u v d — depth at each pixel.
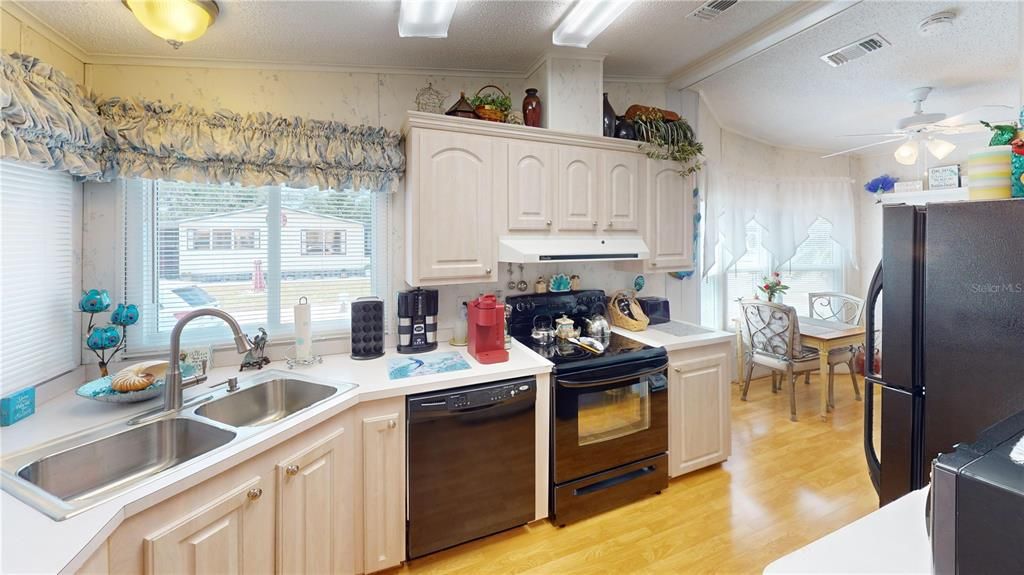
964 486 0.58
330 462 1.67
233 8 1.81
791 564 0.74
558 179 2.47
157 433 1.54
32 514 1.02
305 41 2.10
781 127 4.01
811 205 4.31
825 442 3.10
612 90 3.09
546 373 2.14
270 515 1.44
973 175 1.17
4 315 1.58
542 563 1.94
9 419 1.49
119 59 2.05
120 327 2.01
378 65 2.43
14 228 1.62
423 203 2.16
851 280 4.97
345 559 1.74
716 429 2.70
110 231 2.02
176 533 1.16
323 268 2.39
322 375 1.98
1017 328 1.02
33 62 1.54
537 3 1.97
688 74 2.91
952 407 1.15
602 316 2.96
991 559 0.55
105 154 1.89
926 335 1.21
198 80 2.16
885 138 4.25
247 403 1.86
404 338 2.35
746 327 3.96
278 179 2.15
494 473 2.03
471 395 1.95
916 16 2.16
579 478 2.22
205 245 2.17
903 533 0.81
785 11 2.20
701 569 1.91
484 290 2.72
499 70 2.68
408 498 1.88
